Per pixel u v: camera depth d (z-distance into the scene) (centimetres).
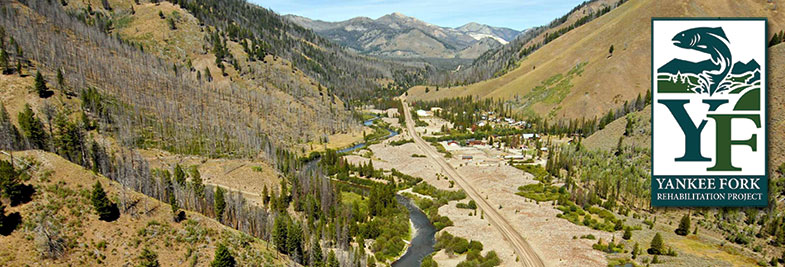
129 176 10856
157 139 17025
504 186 16462
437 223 13225
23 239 7000
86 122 15500
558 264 10075
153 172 12288
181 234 8306
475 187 16788
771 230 10294
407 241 12025
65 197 8025
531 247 11131
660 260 9575
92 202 8062
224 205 10881
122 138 15388
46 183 8162
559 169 17425
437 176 18088
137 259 7400
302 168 17525
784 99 13888
